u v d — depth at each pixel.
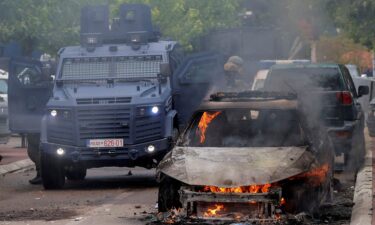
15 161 60.47
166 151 43.84
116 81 46.06
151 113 43.84
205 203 28.94
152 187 45.53
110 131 43.81
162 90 45.12
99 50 47.41
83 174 49.03
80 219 32.31
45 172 44.53
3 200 39.88
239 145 31.58
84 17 48.34
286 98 33.62
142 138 43.81
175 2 105.12
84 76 46.34
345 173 48.31
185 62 46.88
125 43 48.06
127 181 49.50
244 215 28.70
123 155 43.75
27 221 31.97
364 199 34.31
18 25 59.94
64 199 40.03
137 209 35.53
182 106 46.59
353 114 47.72
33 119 47.25
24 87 47.25
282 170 28.88
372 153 55.00
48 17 66.19
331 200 34.12
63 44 70.06
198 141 32.09
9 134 61.34
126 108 43.69
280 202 28.45
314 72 49.19
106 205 37.22
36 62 47.62
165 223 29.56
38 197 41.12
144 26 48.09
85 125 43.81
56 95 45.38
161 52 47.09
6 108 60.66
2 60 80.75
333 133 47.62
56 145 44.00
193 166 29.44
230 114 32.66
